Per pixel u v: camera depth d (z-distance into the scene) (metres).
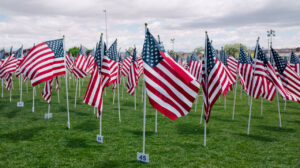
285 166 8.49
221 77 9.62
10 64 18.45
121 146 10.34
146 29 8.53
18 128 12.87
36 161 8.73
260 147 10.44
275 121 15.26
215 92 9.47
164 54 8.41
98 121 14.57
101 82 11.06
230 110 18.73
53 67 11.70
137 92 28.56
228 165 8.54
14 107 18.17
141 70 21.70
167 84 8.47
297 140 11.45
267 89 15.50
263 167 8.41
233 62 20.03
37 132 12.20
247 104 21.52
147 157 8.62
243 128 13.54
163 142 10.95
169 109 8.40
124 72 20.30
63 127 13.15
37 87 30.30
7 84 19.55
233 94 27.92
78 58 18.80
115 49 13.88
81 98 22.88
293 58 23.20
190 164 8.58
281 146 10.59
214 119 15.69
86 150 9.84
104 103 20.81
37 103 19.88
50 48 11.74
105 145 10.45
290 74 13.02
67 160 8.83
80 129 12.83
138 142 10.88
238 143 10.94
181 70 8.16
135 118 15.55
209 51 9.52
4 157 9.05
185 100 8.52
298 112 18.12
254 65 12.18
